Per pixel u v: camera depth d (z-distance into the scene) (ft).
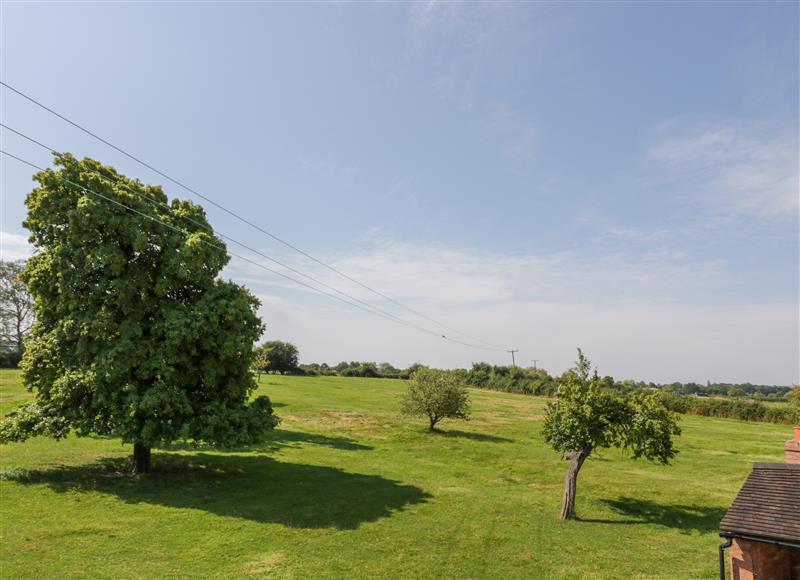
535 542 71.61
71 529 63.98
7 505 70.69
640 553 68.74
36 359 86.94
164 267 88.63
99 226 85.76
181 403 85.35
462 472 118.21
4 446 104.27
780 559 44.16
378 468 116.26
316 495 88.63
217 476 96.84
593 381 86.38
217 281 96.68
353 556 62.18
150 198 95.40
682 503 97.50
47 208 84.23
